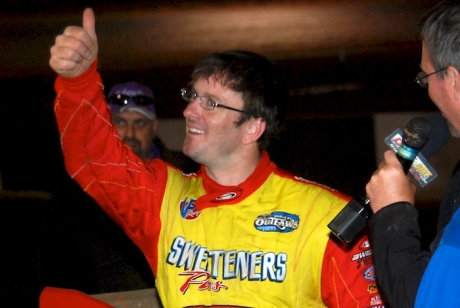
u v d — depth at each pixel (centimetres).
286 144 716
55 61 272
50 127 727
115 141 305
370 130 732
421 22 258
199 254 303
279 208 306
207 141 313
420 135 252
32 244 659
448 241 227
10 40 757
